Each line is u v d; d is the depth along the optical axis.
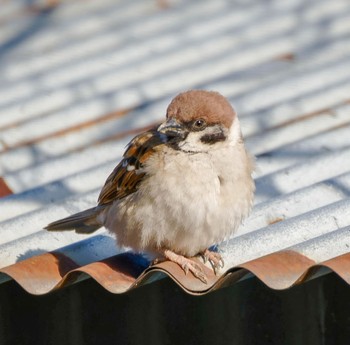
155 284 9.42
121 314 9.50
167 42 16.27
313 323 9.31
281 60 15.23
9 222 9.95
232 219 8.84
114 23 17.64
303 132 12.14
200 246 8.82
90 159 11.85
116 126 12.96
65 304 9.60
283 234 8.75
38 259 8.59
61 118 13.29
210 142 8.84
